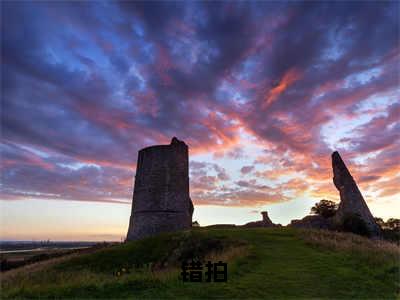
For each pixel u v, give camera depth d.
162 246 26.17
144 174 38.69
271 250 19.31
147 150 39.62
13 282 18.39
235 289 10.88
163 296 10.17
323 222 46.09
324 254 17.33
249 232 29.27
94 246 38.34
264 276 12.63
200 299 9.90
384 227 56.53
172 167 38.09
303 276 12.63
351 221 37.75
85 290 10.86
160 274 12.93
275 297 10.10
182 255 23.48
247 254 16.92
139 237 35.78
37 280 18.62
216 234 27.84
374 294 10.40
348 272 13.08
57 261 26.58
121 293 10.56
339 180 43.53
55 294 10.55
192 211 43.16
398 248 19.06
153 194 37.06
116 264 23.55
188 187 39.75
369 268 13.55
